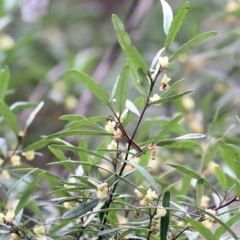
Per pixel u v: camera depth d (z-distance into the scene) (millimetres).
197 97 2174
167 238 1216
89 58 2424
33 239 1270
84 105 2334
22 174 1672
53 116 2553
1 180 1414
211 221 1191
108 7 3309
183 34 2551
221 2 2416
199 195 1208
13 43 2273
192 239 1215
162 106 2129
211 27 2639
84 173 1271
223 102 1837
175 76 2143
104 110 2441
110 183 1243
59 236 1284
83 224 1209
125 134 1183
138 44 2594
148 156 1322
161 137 1188
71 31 3113
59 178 1255
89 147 2254
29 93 2551
